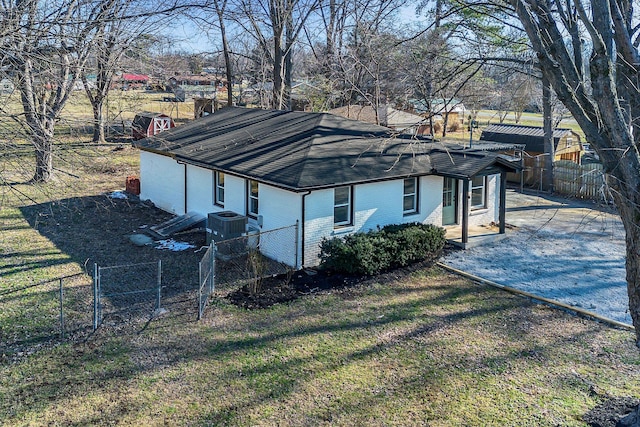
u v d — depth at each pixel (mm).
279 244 14867
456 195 18516
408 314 11508
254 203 16000
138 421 7703
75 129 13703
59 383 8641
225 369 9148
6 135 9969
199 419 7773
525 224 19766
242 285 13055
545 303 12227
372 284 13234
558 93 7277
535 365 9375
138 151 35719
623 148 6773
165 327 10711
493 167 16625
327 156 15703
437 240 15156
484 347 10031
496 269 14586
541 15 7367
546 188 27000
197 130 21953
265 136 18484
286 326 10852
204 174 18250
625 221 7184
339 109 31625
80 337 10219
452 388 8617
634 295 7289
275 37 29219
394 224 16234
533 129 29031
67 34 10828
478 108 34031
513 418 7824
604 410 7953
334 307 11812
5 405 8016
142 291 12336
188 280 13344
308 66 38188
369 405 8148
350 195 15227
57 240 16719
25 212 19922
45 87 12461
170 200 20438
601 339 10430
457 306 12000
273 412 7957
